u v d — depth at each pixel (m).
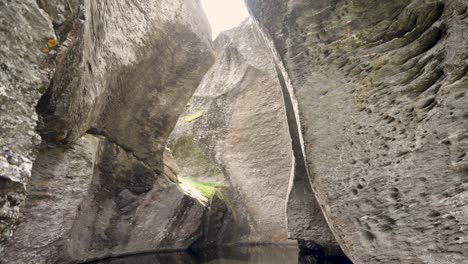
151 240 5.46
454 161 2.06
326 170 2.76
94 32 2.79
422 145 2.22
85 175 3.34
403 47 2.41
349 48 2.71
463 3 1.97
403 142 2.33
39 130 2.62
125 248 4.99
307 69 2.91
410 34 2.39
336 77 2.76
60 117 2.63
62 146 3.04
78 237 3.99
